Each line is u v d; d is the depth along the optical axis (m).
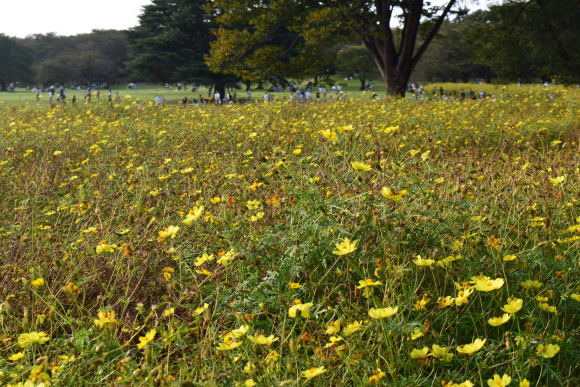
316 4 22.92
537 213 4.08
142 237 4.09
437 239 3.39
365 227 3.36
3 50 101.25
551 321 2.82
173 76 54.75
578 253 3.30
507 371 2.51
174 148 7.65
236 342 2.60
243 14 24.17
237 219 4.09
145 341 2.45
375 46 23.66
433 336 2.63
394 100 14.16
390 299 2.87
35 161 7.86
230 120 10.23
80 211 4.95
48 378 2.27
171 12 59.31
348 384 2.54
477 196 4.23
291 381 2.34
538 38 25.69
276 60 24.30
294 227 3.52
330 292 2.95
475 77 87.38
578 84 26.39
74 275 3.73
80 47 116.00
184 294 3.07
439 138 8.38
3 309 3.06
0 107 16.83
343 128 4.58
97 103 15.19
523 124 8.98
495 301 2.99
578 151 6.34
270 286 3.13
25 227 4.63
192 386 2.13
